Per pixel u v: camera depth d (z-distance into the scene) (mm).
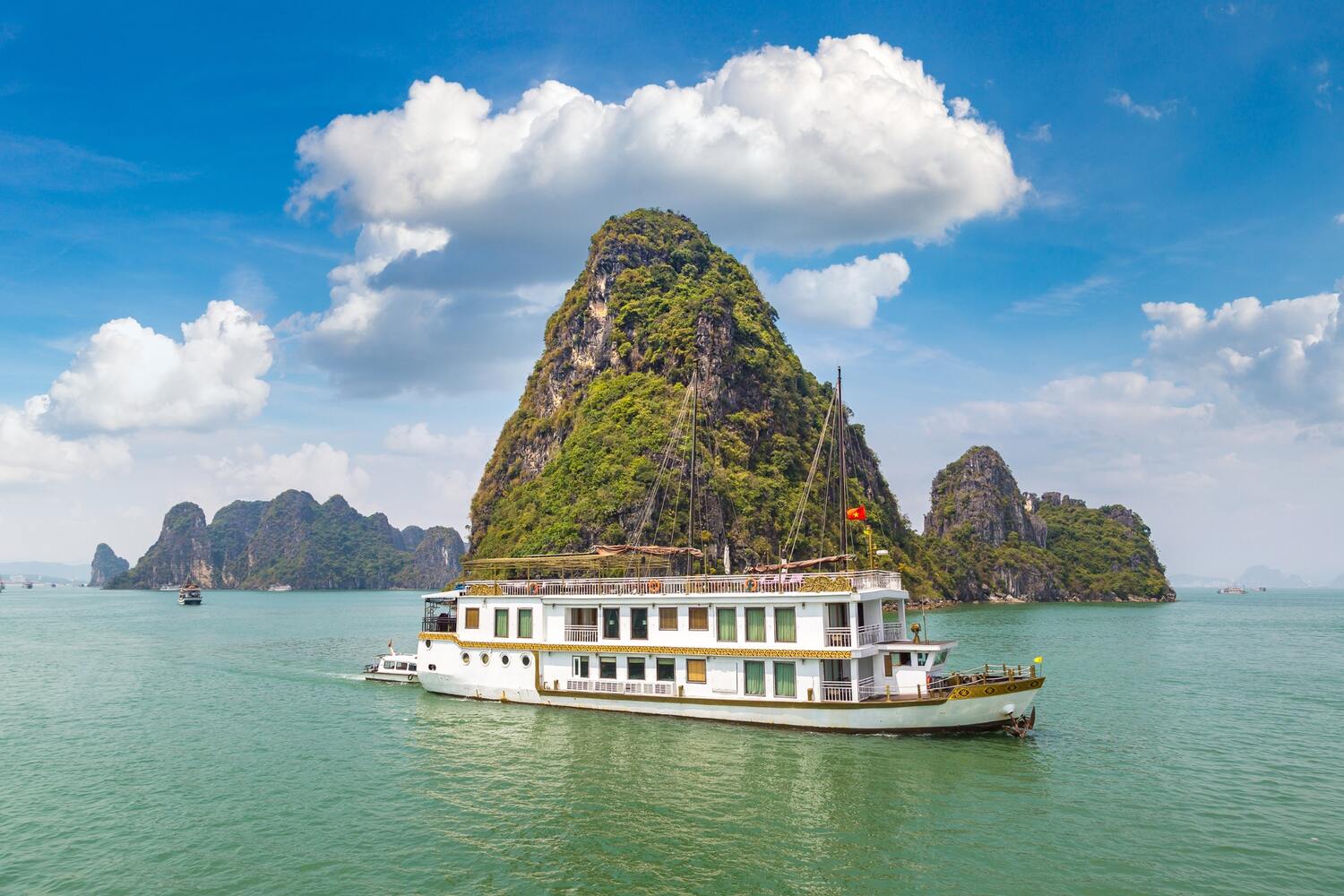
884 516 166125
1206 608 194125
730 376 130500
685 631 41344
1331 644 91938
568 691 43969
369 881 24453
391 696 52188
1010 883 23953
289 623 137625
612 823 28312
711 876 24391
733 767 33781
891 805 29828
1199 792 31938
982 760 34812
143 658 79688
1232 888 23734
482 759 35969
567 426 137125
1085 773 34000
